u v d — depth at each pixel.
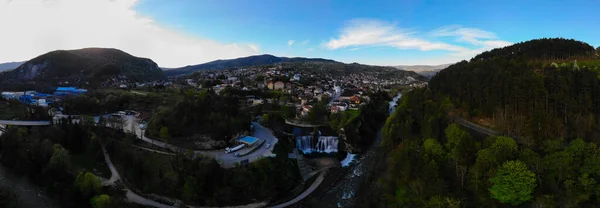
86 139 109.19
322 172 122.06
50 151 90.62
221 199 92.44
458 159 80.62
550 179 66.69
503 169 67.81
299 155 137.25
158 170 97.31
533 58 171.50
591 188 61.25
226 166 103.88
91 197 80.81
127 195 88.00
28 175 85.62
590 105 93.75
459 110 125.62
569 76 104.00
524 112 102.06
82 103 169.75
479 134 98.31
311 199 99.12
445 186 75.81
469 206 71.56
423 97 144.25
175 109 132.88
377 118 194.38
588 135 85.06
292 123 176.88
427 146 89.19
